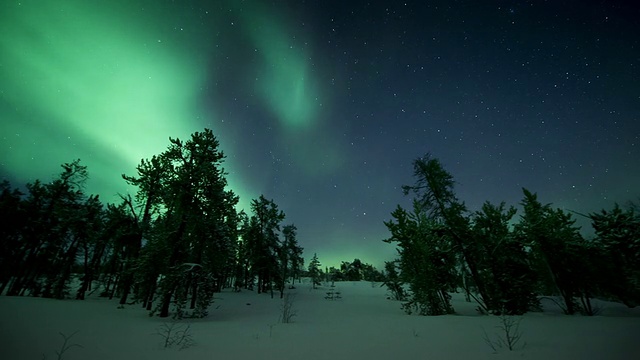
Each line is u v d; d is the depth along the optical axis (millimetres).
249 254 38531
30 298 20359
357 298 29766
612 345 5242
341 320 12375
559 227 13953
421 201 19297
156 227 20406
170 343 7035
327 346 6492
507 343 6074
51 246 26938
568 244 13164
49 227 27391
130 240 22062
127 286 21203
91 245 28469
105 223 24891
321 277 61250
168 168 19297
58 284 25109
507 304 13375
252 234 38188
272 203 39688
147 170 22969
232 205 20891
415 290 15570
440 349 5812
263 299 28266
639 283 12828
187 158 18531
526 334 7004
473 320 10500
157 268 17484
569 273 13117
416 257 15891
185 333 8773
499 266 14266
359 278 75000
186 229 17984
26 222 27297
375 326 9961
